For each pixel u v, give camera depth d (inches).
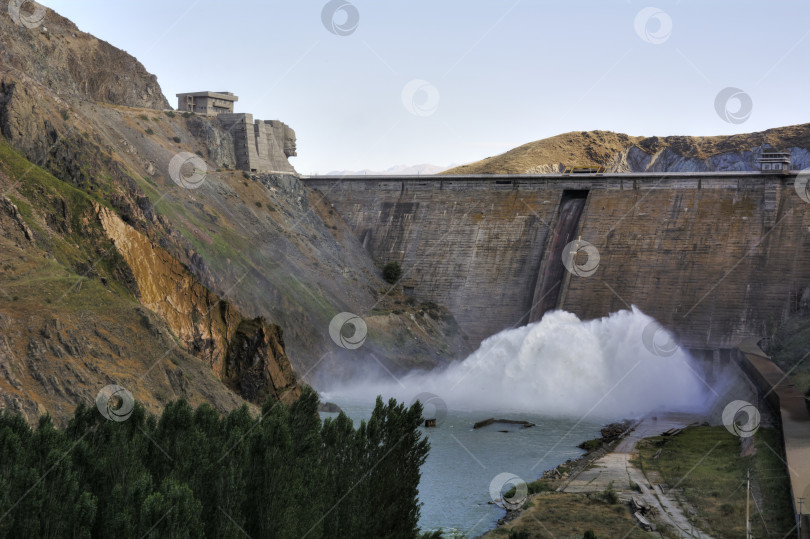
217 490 1843.0
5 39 6063.0
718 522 2596.0
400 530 2162.9
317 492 2007.9
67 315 2910.9
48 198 3826.3
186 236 5472.4
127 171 5580.7
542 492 3075.8
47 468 1664.6
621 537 2516.0
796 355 4813.0
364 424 2193.7
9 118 4473.4
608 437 4170.8
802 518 2213.3
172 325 3740.2
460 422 4562.0
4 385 2445.9
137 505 1678.2
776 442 3307.1
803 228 6264.8
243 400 3353.8
